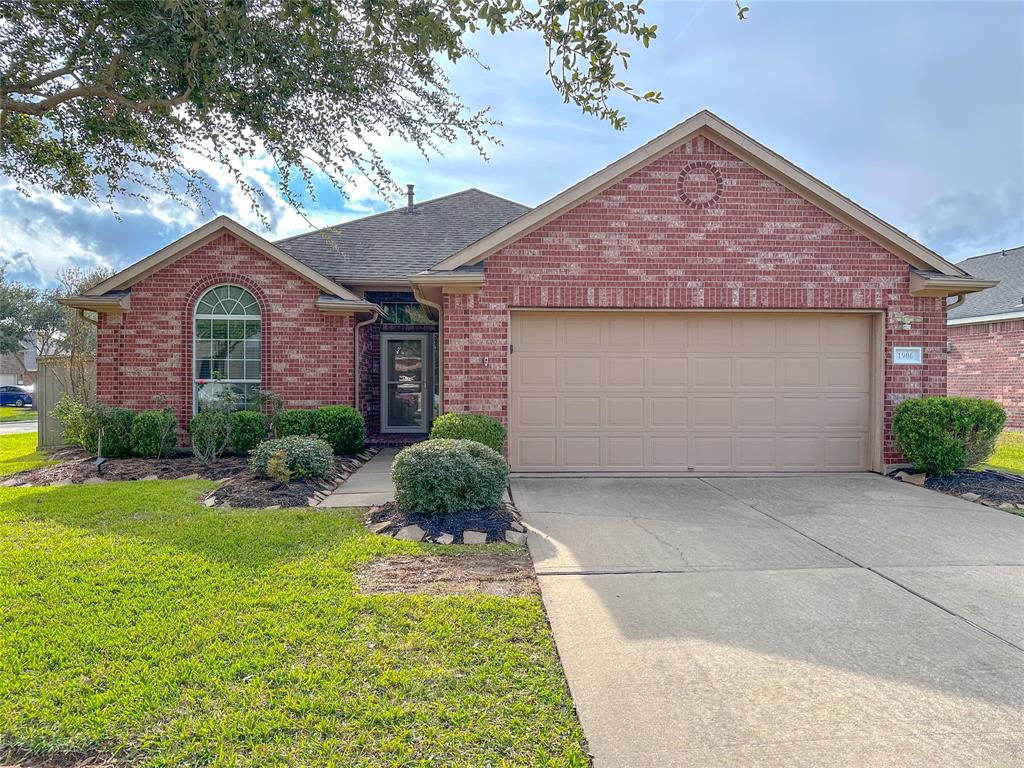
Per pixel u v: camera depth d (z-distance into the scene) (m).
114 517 6.29
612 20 3.97
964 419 8.27
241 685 3.08
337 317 11.50
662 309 9.14
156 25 5.33
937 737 2.77
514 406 9.26
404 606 4.09
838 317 9.45
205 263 11.28
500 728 2.79
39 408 12.79
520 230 8.94
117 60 5.43
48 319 40.84
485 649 3.52
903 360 9.25
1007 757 2.62
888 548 5.57
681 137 8.95
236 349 11.39
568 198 8.92
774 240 9.13
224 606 4.03
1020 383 16.59
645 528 6.22
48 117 6.28
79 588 4.30
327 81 5.97
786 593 4.48
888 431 9.24
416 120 6.52
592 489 8.17
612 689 3.14
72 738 2.68
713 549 5.52
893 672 3.33
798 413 9.45
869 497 7.71
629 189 9.09
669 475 9.16
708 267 9.10
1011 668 3.38
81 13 5.25
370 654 3.42
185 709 2.89
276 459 7.69
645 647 3.60
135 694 2.98
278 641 3.55
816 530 6.16
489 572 4.88
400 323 14.07
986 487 7.77
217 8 5.07
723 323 9.41
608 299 9.05
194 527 5.91
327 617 3.87
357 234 14.08
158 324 11.17
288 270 11.38
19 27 5.48
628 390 9.35
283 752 2.59
